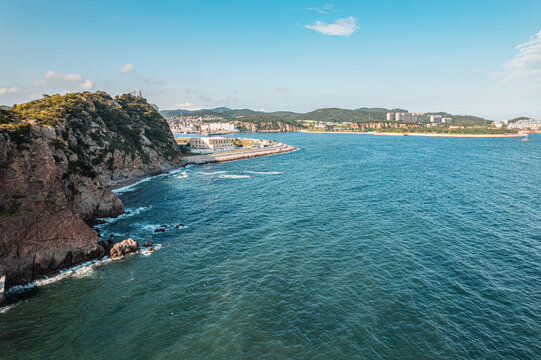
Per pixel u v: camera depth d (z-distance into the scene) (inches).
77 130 3289.9
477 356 889.5
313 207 2342.5
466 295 1176.2
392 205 2348.7
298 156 6151.6
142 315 1112.2
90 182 2191.2
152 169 4170.8
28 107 3061.0
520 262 1425.9
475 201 2442.2
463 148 7347.4
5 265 1355.8
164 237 1856.5
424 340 952.3
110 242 1766.7
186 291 1258.6
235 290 1248.2
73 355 930.7
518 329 994.1
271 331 1004.6
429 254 1517.0
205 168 4820.4
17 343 986.7
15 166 1505.9
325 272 1364.4
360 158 5502.0
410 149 7190.0
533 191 2773.1
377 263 1433.3
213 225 2034.9
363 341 951.6
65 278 1402.6
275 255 1546.5
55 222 1539.1
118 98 5349.4
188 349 939.3
